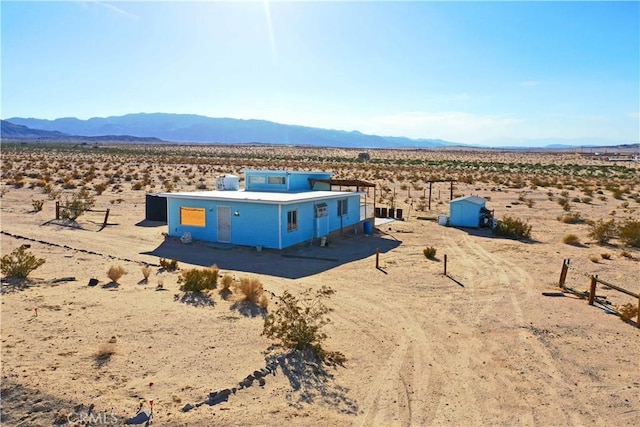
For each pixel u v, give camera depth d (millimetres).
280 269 19781
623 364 11234
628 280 18766
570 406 9375
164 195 25906
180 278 16469
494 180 65688
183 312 13438
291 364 10547
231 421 8266
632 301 16125
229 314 13484
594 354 11766
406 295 16453
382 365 10953
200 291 15477
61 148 158250
